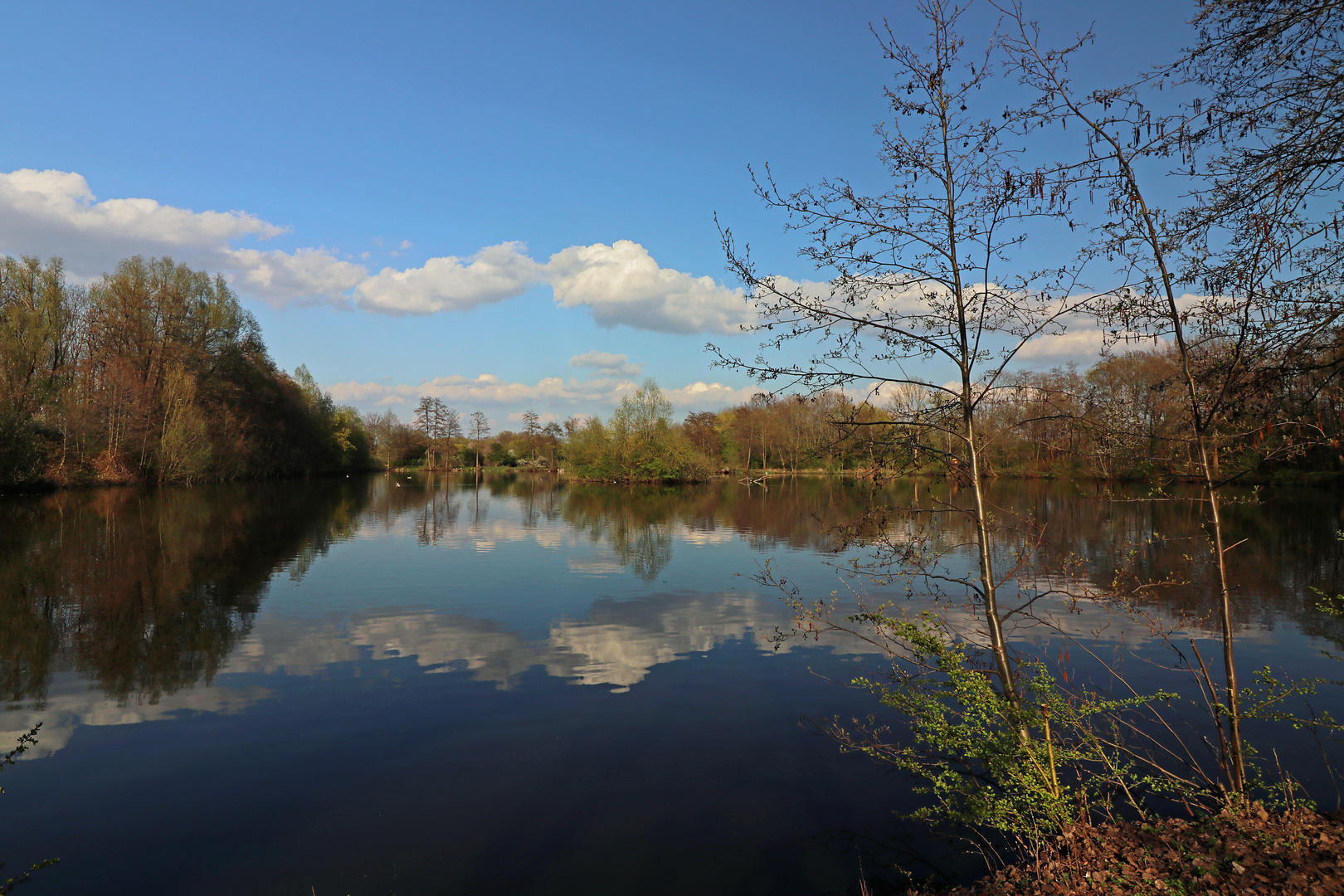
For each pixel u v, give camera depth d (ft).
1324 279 14.03
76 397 130.31
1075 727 17.02
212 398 158.40
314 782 20.10
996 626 17.48
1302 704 25.39
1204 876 12.97
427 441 342.64
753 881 15.49
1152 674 28.73
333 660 31.65
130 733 23.48
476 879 15.60
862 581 48.67
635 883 15.44
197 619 39.27
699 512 110.52
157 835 17.30
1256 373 14.35
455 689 27.86
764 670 30.22
